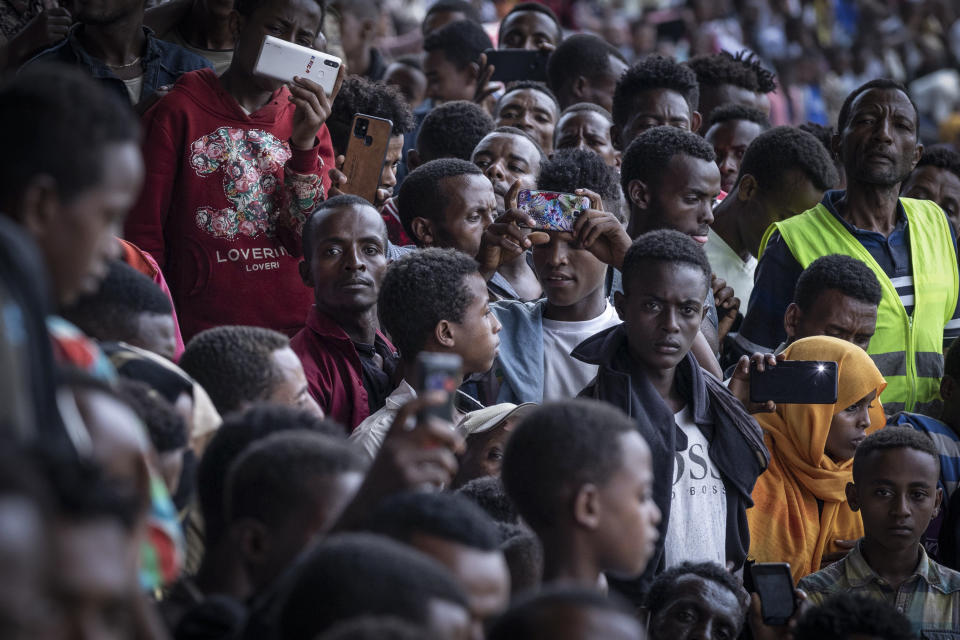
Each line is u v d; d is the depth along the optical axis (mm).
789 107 19266
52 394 2730
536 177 8148
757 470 6039
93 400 3082
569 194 6520
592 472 4062
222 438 4102
